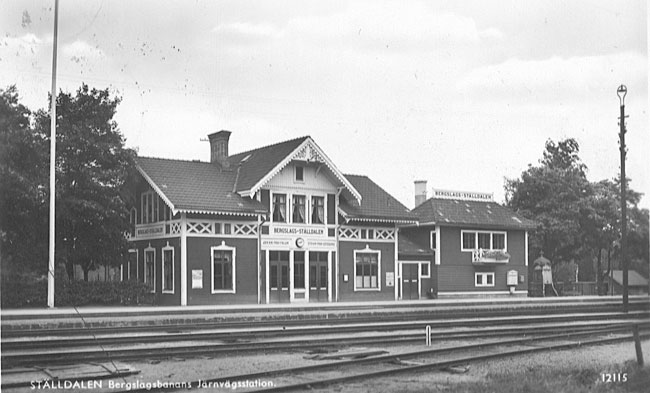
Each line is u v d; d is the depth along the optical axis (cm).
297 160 3809
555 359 1759
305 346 1900
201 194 3578
